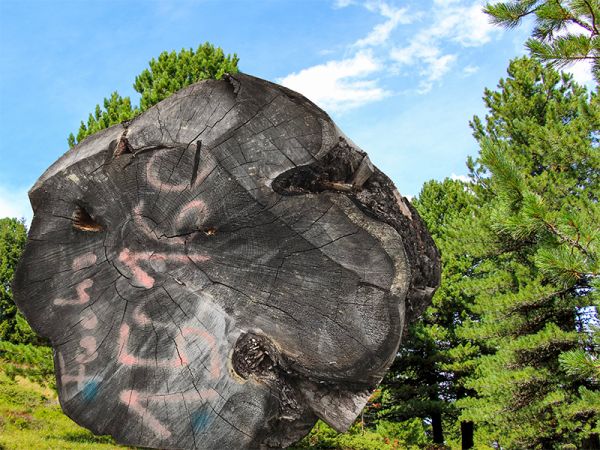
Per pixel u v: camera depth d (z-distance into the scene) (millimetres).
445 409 15188
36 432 7348
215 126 3309
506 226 5586
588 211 9531
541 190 11164
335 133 3293
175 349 3416
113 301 3465
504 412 10312
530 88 13945
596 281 5027
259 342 3373
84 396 3457
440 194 18922
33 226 3498
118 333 3457
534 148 12258
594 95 11750
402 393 15953
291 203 3271
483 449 13297
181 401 3389
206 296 3432
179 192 3367
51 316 3506
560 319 10305
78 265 3482
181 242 3438
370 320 3271
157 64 9109
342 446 10578
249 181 3279
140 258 3455
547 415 10016
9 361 9109
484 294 11656
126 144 3404
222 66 8984
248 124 3297
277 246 3348
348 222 3256
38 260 3492
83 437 7355
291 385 3416
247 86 3318
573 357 5453
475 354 14711
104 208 3457
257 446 3371
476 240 11023
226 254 3412
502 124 13789
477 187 13898
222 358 3379
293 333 3359
